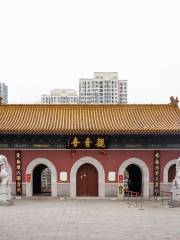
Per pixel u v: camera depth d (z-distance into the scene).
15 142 47.47
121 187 47.56
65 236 21.38
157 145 48.16
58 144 47.72
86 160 47.59
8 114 50.28
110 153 47.91
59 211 32.81
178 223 25.91
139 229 23.58
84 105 51.69
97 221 26.75
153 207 37.34
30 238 20.81
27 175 47.41
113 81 153.50
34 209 34.31
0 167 39.78
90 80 154.00
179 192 38.41
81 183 48.38
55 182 47.50
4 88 171.88
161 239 20.73
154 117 50.31
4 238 20.81
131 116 50.44
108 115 50.59
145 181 47.88
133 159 47.91
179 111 51.41
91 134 46.31
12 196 46.50
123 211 33.38
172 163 48.09
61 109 51.38
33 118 49.53
